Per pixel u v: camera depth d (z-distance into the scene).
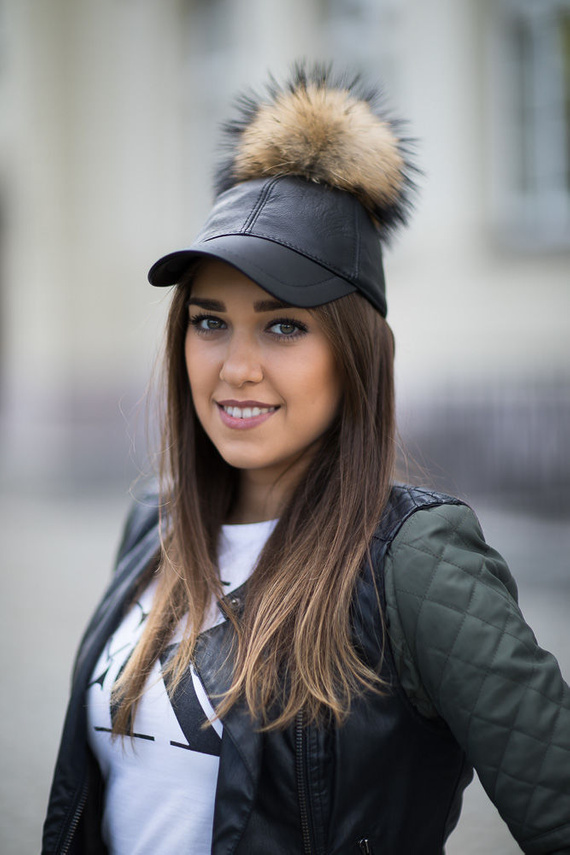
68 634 4.76
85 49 11.18
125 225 11.09
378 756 1.23
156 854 1.34
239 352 1.37
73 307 11.32
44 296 11.38
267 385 1.37
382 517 1.30
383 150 1.39
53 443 11.14
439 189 8.16
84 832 1.46
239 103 1.53
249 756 1.24
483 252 7.93
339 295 1.33
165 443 1.58
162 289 10.59
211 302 1.38
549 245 7.54
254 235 1.32
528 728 1.14
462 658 1.17
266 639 1.28
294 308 1.34
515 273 7.71
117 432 10.39
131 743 1.37
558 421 6.93
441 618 1.18
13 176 11.62
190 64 10.71
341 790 1.22
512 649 1.17
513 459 7.16
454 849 2.67
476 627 1.17
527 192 7.84
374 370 1.39
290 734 1.25
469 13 7.98
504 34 7.93
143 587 1.55
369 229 1.41
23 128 11.40
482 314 7.90
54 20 11.18
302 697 1.24
